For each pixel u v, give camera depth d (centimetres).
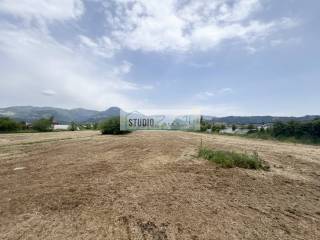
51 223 385
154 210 434
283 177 686
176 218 402
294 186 600
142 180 634
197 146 1366
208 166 805
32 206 457
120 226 374
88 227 371
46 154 1116
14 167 826
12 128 3378
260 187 583
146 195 515
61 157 1027
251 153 1105
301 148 1367
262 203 478
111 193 528
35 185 597
